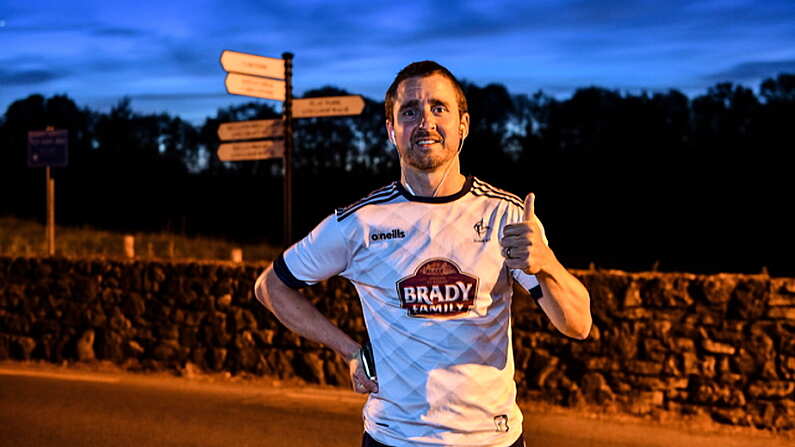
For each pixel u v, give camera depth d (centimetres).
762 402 601
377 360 230
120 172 2841
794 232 1598
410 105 223
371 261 229
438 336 219
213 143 2930
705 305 621
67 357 837
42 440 555
